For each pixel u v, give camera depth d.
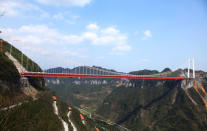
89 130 182.00
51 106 154.00
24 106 112.25
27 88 162.12
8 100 112.81
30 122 97.62
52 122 113.31
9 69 141.50
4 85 123.00
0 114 92.00
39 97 163.00
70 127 130.88
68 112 188.12
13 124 89.19
